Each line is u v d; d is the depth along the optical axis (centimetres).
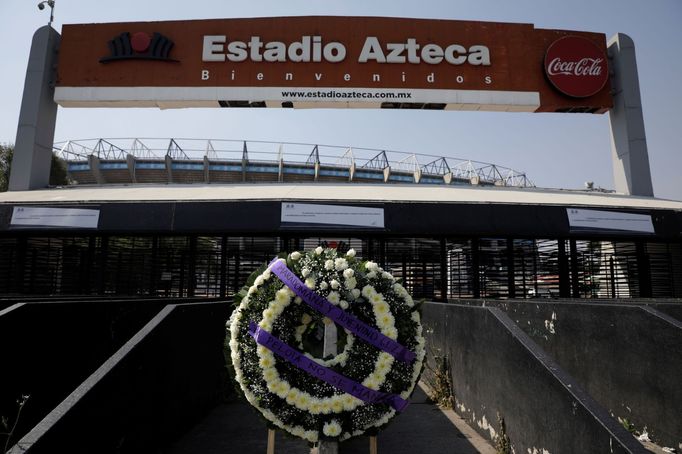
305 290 367
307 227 1208
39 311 455
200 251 1348
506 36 1731
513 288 1387
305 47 1675
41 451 267
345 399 357
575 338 596
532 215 1249
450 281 1399
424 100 1666
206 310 620
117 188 1570
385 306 374
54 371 473
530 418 396
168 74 1666
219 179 5134
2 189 3025
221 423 569
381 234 1259
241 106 1706
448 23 1717
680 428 437
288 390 358
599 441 293
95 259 1330
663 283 1434
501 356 466
